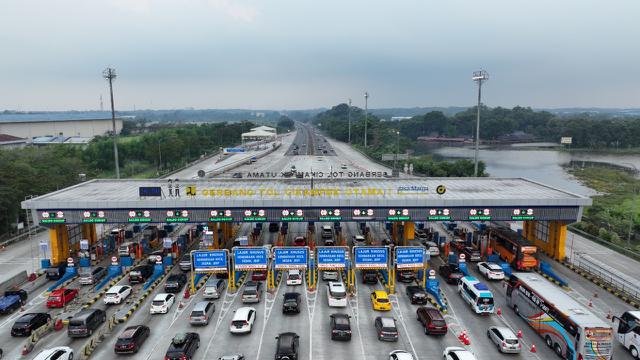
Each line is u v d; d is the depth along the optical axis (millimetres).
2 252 61219
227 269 46031
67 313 41250
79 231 60125
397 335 35969
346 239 65438
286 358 31828
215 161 159250
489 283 48875
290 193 55812
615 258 58906
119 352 33625
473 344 35781
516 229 70438
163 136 168625
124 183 65625
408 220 52812
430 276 46594
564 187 131500
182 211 51969
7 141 161000
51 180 82312
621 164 184250
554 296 36688
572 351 32125
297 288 47469
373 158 150875
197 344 34844
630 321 35312
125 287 44844
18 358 33344
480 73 80125
